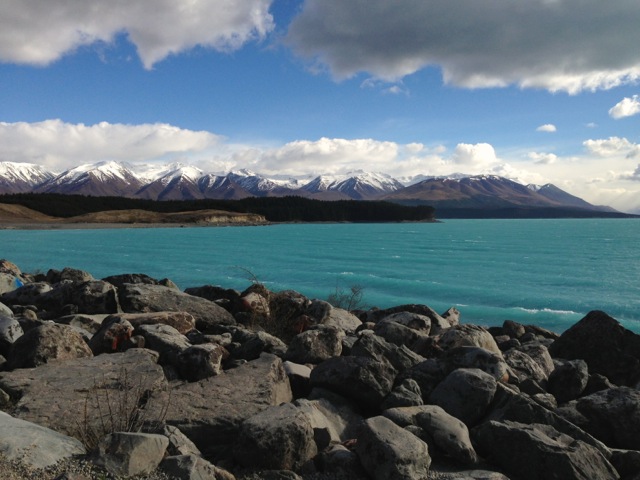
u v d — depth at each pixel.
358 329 13.11
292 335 12.28
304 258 66.25
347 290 37.22
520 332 16.28
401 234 145.38
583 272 52.12
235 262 59.06
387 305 31.69
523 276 48.38
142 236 120.44
